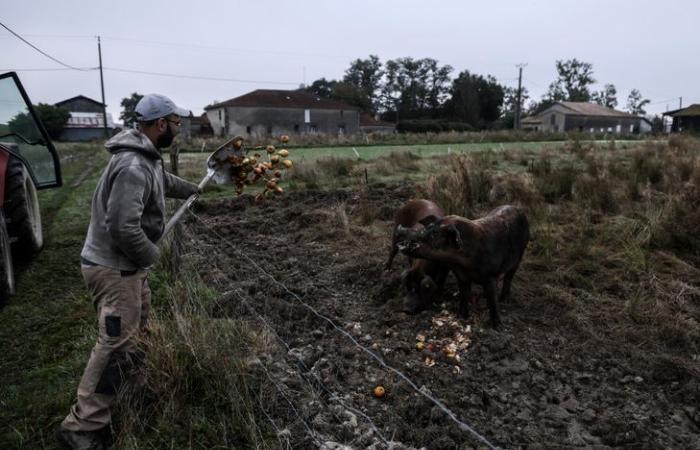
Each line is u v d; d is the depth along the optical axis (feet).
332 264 19.12
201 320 12.01
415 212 16.26
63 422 9.70
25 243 19.07
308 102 183.83
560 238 20.54
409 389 11.45
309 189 33.50
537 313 15.19
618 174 31.91
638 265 18.06
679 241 20.06
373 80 293.02
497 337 13.60
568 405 11.01
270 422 10.34
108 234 9.25
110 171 9.07
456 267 13.67
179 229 17.25
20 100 21.85
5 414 10.92
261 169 12.23
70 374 12.18
